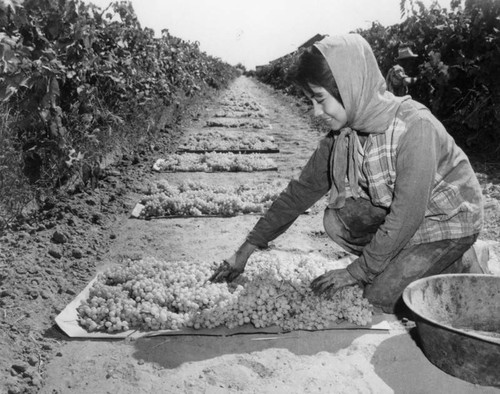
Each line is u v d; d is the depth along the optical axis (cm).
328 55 284
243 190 671
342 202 343
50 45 523
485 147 873
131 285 375
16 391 273
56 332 335
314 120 1418
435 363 293
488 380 271
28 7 516
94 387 281
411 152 298
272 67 3778
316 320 337
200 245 493
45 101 490
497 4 816
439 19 1018
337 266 416
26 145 530
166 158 866
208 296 353
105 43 768
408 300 291
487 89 850
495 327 324
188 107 1623
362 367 298
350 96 290
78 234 498
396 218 303
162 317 335
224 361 304
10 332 322
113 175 722
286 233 524
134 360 305
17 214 492
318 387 281
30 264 411
